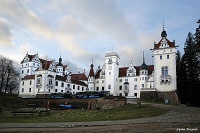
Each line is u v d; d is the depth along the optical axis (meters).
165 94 51.12
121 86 86.31
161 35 57.06
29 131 14.88
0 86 79.88
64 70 108.88
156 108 30.33
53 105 48.78
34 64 99.12
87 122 19.77
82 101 44.62
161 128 14.21
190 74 60.06
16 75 87.56
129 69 86.25
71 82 86.25
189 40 64.19
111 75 84.88
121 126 16.23
